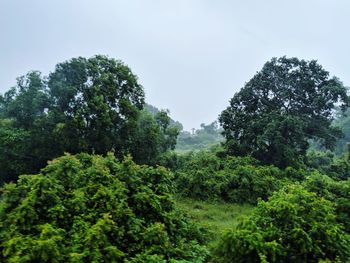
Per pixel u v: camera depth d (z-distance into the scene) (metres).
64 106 20.66
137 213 9.16
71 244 7.56
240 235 8.27
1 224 8.03
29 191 8.59
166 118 26.16
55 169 9.55
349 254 8.52
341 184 12.73
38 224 7.98
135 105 23.52
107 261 7.30
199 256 8.72
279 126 22.33
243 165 21.05
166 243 8.34
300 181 19.38
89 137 20.50
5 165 20.11
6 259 7.32
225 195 18.11
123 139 21.95
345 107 25.11
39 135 20.02
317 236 8.54
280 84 25.20
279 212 8.89
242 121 25.03
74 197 8.74
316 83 25.33
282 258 8.30
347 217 11.05
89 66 21.45
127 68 22.89
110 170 10.16
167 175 10.73
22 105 21.03
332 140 24.50
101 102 20.30
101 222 7.62
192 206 16.16
